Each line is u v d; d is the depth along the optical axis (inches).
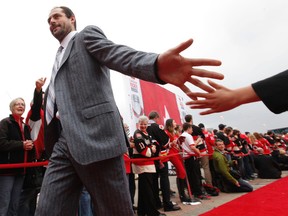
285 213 130.4
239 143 304.8
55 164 52.9
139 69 43.2
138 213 155.3
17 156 109.7
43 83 82.7
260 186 253.1
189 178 203.8
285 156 410.6
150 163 152.4
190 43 37.0
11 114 117.7
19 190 111.9
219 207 159.2
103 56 51.4
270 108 29.1
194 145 198.1
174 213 158.1
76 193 54.6
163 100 401.4
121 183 52.5
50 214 49.6
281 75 29.5
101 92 53.1
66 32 61.8
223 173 226.1
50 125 58.1
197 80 37.9
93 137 50.3
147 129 176.9
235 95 32.4
